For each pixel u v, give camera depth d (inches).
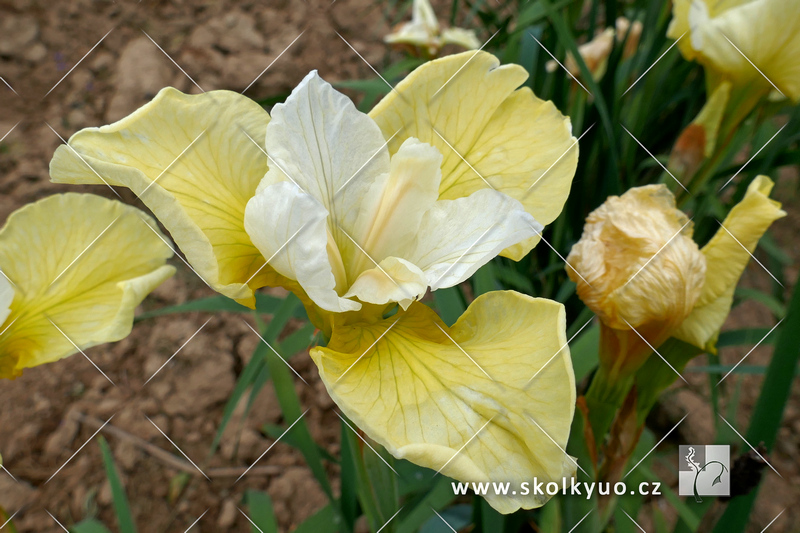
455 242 8.3
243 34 20.9
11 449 13.5
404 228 8.5
